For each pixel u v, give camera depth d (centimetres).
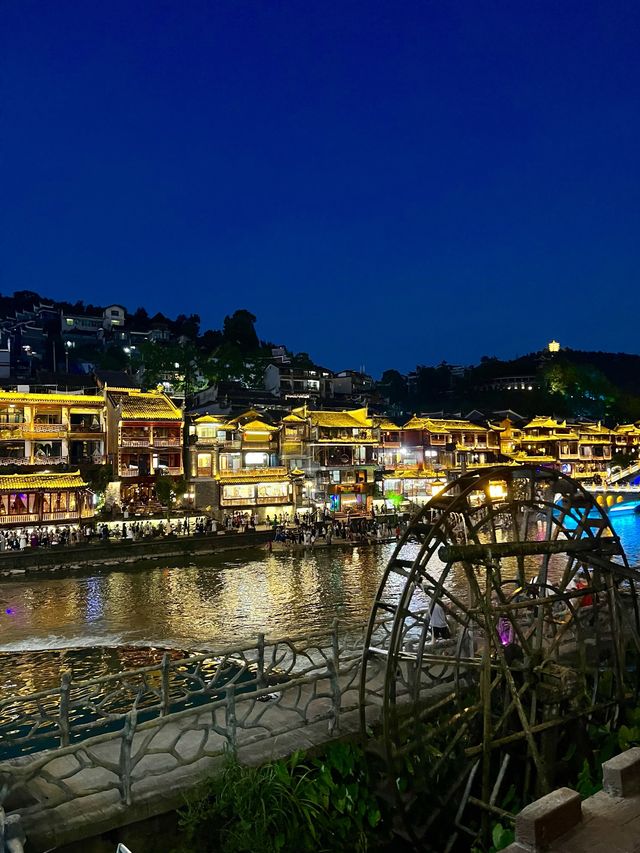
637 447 11431
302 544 5747
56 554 4903
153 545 5366
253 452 7175
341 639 2708
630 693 1497
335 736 1152
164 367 9756
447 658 1243
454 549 1234
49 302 14425
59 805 897
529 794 1298
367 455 7962
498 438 9731
